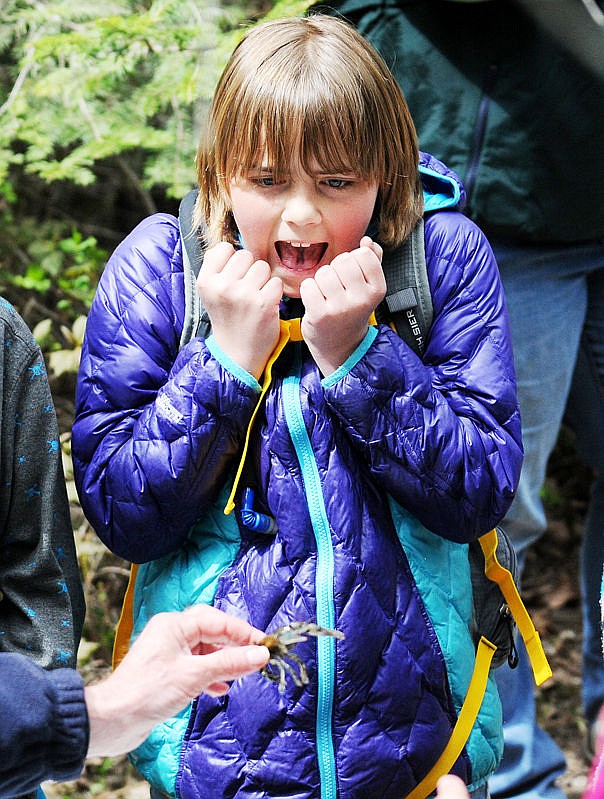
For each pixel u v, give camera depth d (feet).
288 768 7.21
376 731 7.27
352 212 7.34
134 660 5.92
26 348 6.77
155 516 7.34
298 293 7.65
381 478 7.33
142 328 7.68
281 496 7.34
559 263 11.32
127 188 18.11
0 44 13.66
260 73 7.11
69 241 15.58
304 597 7.21
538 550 18.62
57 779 5.86
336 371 7.23
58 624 6.76
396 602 7.38
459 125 10.74
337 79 7.09
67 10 12.78
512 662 8.57
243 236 7.54
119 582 14.97
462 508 7.41
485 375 7.69
